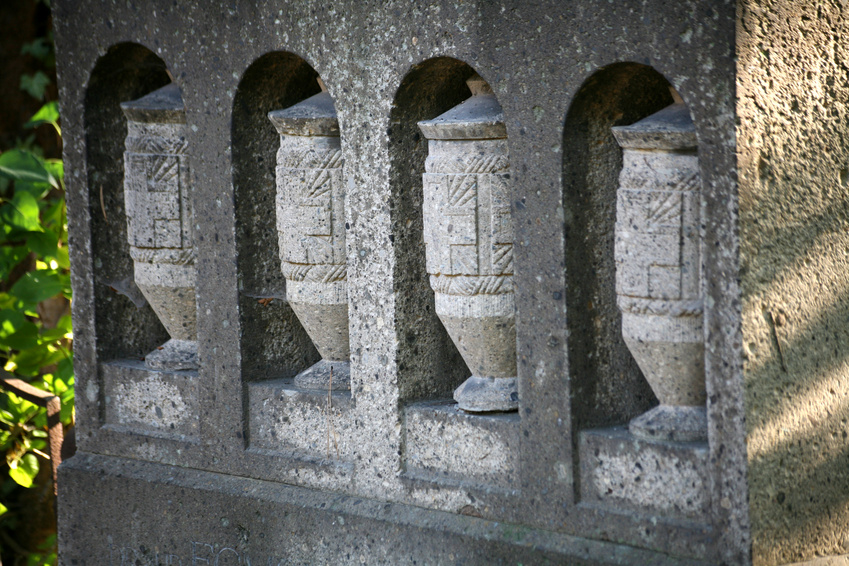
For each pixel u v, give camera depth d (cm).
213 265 336
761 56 238
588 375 275
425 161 293
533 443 279
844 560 266
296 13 306
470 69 300
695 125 242
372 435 310
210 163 331
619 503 269
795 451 255
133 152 354
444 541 292
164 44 335
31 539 529
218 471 343
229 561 337
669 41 243
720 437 249
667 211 254
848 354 268
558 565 272
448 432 298
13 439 456
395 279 300
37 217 455
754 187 240
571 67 259
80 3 355
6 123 549
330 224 316
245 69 319
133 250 360
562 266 267
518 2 265
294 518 322
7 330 446
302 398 325
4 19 545
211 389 342
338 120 304
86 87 359
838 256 262
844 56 258
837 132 258
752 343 243
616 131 260
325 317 325
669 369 264
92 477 367
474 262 286
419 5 282
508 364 296
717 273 243
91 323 372
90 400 376
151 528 354
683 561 256
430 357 310
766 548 249
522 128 269
